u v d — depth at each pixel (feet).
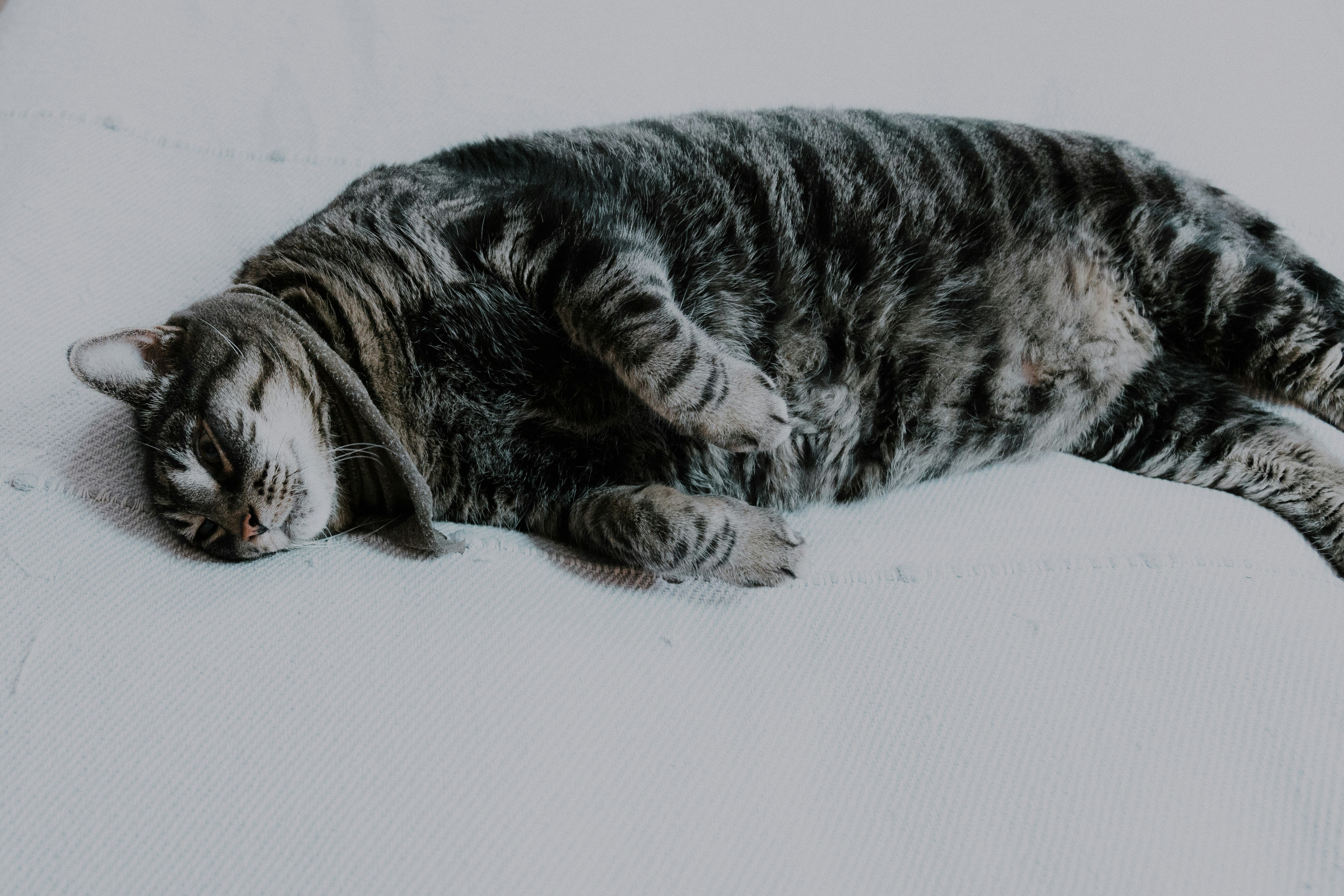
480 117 5.50
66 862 2.83
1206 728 3.29
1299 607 3.65
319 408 3.87
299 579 3.61
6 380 3.89
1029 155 4.63
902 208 4.42
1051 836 3.04
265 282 4.11
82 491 3.72
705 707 3.30
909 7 6.03
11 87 4.95
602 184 4.23
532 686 3.29
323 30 5.59
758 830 3.02
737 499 4.06
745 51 5.89
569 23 5.76
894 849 3.01
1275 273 4.46
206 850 2.88
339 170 5.20
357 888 2.83
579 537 3.94
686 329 3.78
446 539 3.74
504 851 2.92
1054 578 3.76
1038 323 4.46
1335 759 3.21
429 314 3.93
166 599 3.47
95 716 3.12
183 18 5.45
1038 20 5.97
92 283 4.35
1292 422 4.48
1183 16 5.93
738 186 4.38
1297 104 5.61
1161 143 5.55
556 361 3.98
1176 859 3.00
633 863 2.93
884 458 4.36
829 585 3.74
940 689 3.38
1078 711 3.33
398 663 3.32
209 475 3.61
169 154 4.99
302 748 3.10
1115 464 4.71
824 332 4.30
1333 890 2.96
